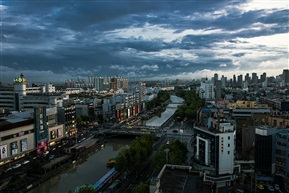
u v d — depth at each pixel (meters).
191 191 79.62
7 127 173.62
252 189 130.50
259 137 146.50
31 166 161.25
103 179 143.50
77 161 190.75
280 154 143.50
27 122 191.00
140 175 153.88
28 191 140.62
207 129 148.00
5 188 135.75
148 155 184.62
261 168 146.38
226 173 136.50
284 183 137.75
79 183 152.62
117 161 150.88
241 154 167.88
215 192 81.00
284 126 165.38
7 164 171.25
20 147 182.88
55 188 146.25
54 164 170.50
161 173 92.19
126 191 131.00
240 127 195.62
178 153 151.00
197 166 143.75
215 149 135.75
